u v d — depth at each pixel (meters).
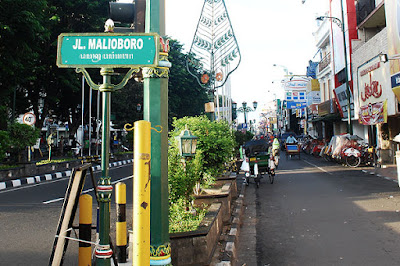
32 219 7.78
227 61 9.88
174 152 6.37
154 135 3.48
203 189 9.03
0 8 15.75
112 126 34.84
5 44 17.05
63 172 18.20
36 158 26.97
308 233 6.64
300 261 5.18
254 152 14.09
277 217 8.12
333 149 20.66
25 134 16.27
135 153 3.05
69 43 3.17
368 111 19.66
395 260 5.03
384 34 17.92
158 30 3.57
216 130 9.02
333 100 28.88
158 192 3.46
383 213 7.96
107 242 3.23
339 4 26.88
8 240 6.17
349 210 8.43
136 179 3.03
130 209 8.64
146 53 3.18
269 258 5.39
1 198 10.75
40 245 5.88
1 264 4.99
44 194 11.59
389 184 12.48
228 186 9.23
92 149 33.31
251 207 9.51
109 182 3.28
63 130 51.28
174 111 36.78
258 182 13.52
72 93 28.14
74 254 5.45
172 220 5.61
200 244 4.74
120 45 3.18
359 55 22.14
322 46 34.81
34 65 21.23
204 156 8.52
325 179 14.46
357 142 20.03
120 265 4.03
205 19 9.64
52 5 23.33
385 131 19.58
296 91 39.41
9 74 17.70
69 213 3.16
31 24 16.64
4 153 14.77
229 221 7.46
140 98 33.06
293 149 27.17
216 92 11.02
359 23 25.67
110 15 3.63
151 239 3.43
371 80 19.36
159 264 3.39
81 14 24.70
